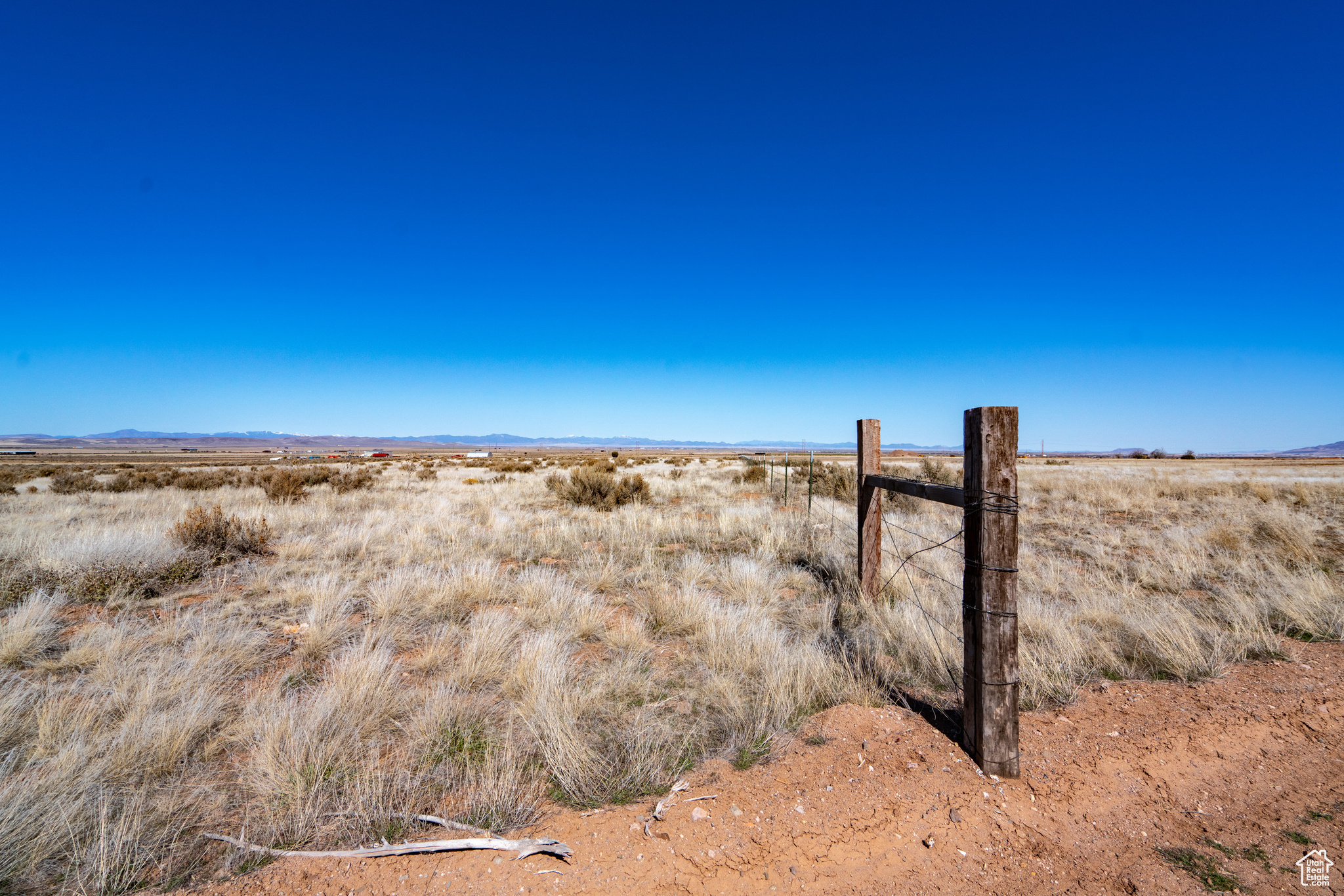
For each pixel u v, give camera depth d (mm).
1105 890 2502
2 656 4699
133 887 2439
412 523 12062
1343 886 2453
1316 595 6184
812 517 12445
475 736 3650
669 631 5738
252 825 2793
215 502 15711
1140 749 3555
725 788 3119
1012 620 3240
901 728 3785
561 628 5656
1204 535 9883
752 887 2475
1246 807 3039
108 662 4520
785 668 4445
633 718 3871
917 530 11133
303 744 3297
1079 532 11195
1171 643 4996
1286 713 3947
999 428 3238
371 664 4355
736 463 45969
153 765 3209
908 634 5336
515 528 11281
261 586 7027
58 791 2873
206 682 4223
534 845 2596
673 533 10930
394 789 3037
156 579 7074
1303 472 36750
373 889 2414
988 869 2623
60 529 10805
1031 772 3322
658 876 2504
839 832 2805
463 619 6117
